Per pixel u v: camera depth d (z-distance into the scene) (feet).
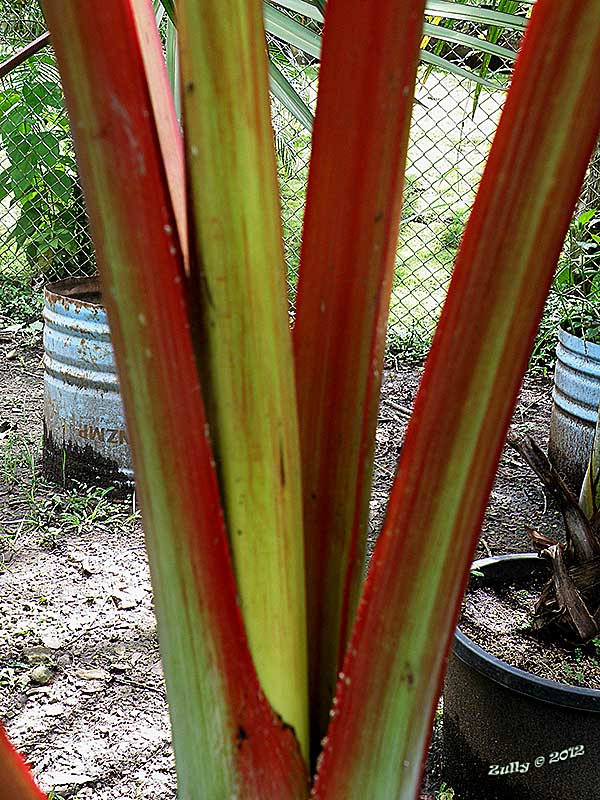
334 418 1.49
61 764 5.73
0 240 14.11
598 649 5.47
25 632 6.84
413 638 1.31
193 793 1.41
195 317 1.35
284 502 1.39
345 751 1.36
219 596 1.30
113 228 1.16
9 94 12.66
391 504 1.29
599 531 5.50
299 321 1.48
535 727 5.02
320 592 1.56
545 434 10.69
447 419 1.22
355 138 1.36
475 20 3.60
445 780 5.68
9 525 8.22
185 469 1.24
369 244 1.40
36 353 12.03
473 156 15.88
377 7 1.27
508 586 6.10
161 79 1.38
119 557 7.87
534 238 1.16
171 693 1.39
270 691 1.42
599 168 10.60
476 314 1.19
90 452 8.79
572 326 9.73
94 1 1.09
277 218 1.33
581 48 1.09
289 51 11.16
